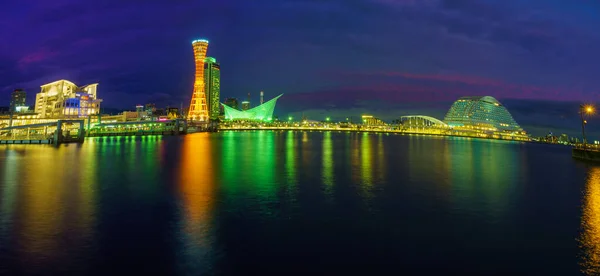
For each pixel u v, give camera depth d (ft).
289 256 42.78
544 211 67.36
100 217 58.59
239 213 62.18
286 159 165.78
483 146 392.88
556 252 45.32
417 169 135.13
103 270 38.42
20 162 143.43
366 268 39.63
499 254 44.45
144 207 65.77
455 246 47.06
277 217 59.88
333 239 49.08
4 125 484.33
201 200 72.28
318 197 76.84
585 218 62.18
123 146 257.34
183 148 238.89
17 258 41.29
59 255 42.22
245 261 41.16
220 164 141.08
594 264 41.50
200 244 46.44
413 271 39.09
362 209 66.39
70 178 100.73
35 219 57.06
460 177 114.42
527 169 147.13
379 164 151.53
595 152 188.96
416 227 55.31
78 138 300.61
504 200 77.46
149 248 44.83
